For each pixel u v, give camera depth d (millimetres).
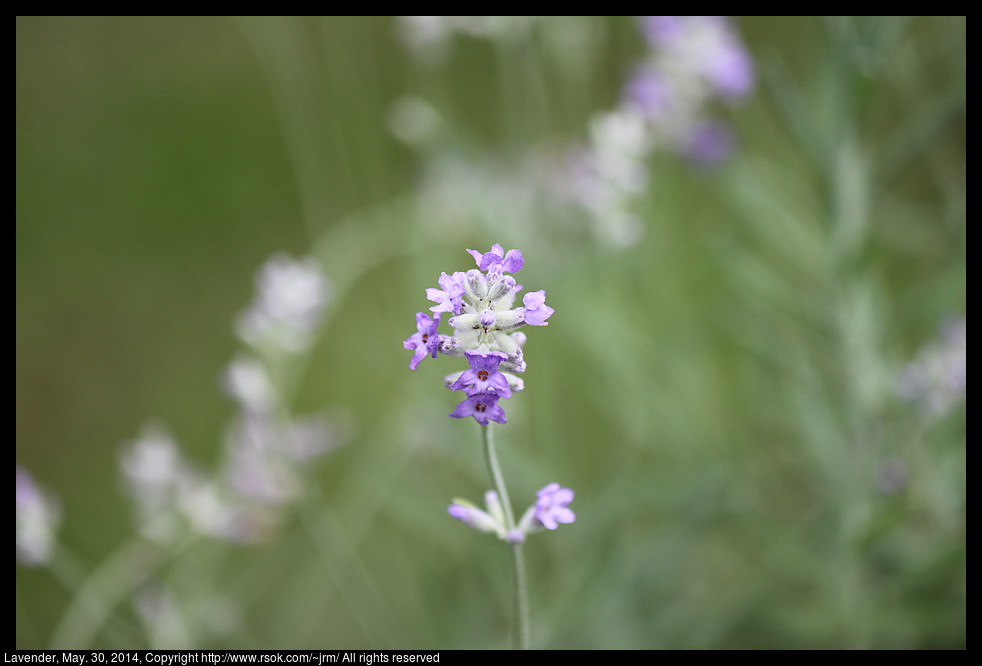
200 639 767
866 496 748
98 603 746
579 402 913
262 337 752
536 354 871
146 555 756
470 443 797
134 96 1208
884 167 736
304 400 1004
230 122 1190
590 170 833
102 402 1045
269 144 1179
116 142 1188
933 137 732
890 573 745
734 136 860
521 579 604
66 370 1064
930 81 865
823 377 759
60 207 1159
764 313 780
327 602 845
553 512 599
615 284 871
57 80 1217
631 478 795
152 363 1071
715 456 827
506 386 569
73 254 1135
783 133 928
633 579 756
